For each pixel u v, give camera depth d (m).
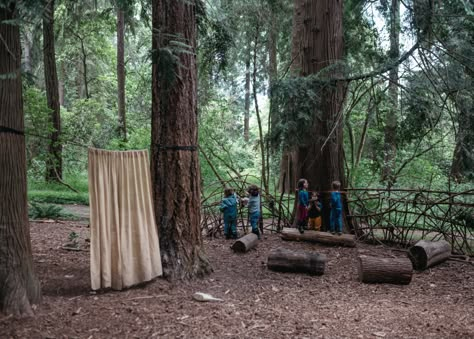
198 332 4.37
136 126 20.30
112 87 25.33
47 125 16.38
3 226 4.64
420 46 7.31
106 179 5.40
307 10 10.05
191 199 6.28
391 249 8.88
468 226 8.74
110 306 5.01
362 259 6.58
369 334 4.43
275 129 8.95
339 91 9.86
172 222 6.15
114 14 17.92
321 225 9.95
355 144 14.80
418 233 10.20
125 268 5.55
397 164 14.10
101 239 5.37
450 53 7.34
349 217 9.89
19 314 4.52
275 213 11.66
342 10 10.19
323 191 9.92
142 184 5.72
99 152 5.32
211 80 9.38
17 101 4.77
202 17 7.05
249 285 6.22
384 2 8.03
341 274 7.05
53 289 5.57
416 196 9.03
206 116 15.30
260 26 13.63
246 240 8.46
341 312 5.14
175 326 4.51
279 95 8.69
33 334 4.17
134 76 22.08
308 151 10.09
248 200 9.86
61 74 25.17
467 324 4.78
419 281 6.73
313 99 8.70
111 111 22.02
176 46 5.89
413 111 7.84
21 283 4.70
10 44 4.66
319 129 9.87
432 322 4.82
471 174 7.61
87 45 22.95
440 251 7.65
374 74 8.34
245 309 5.14
